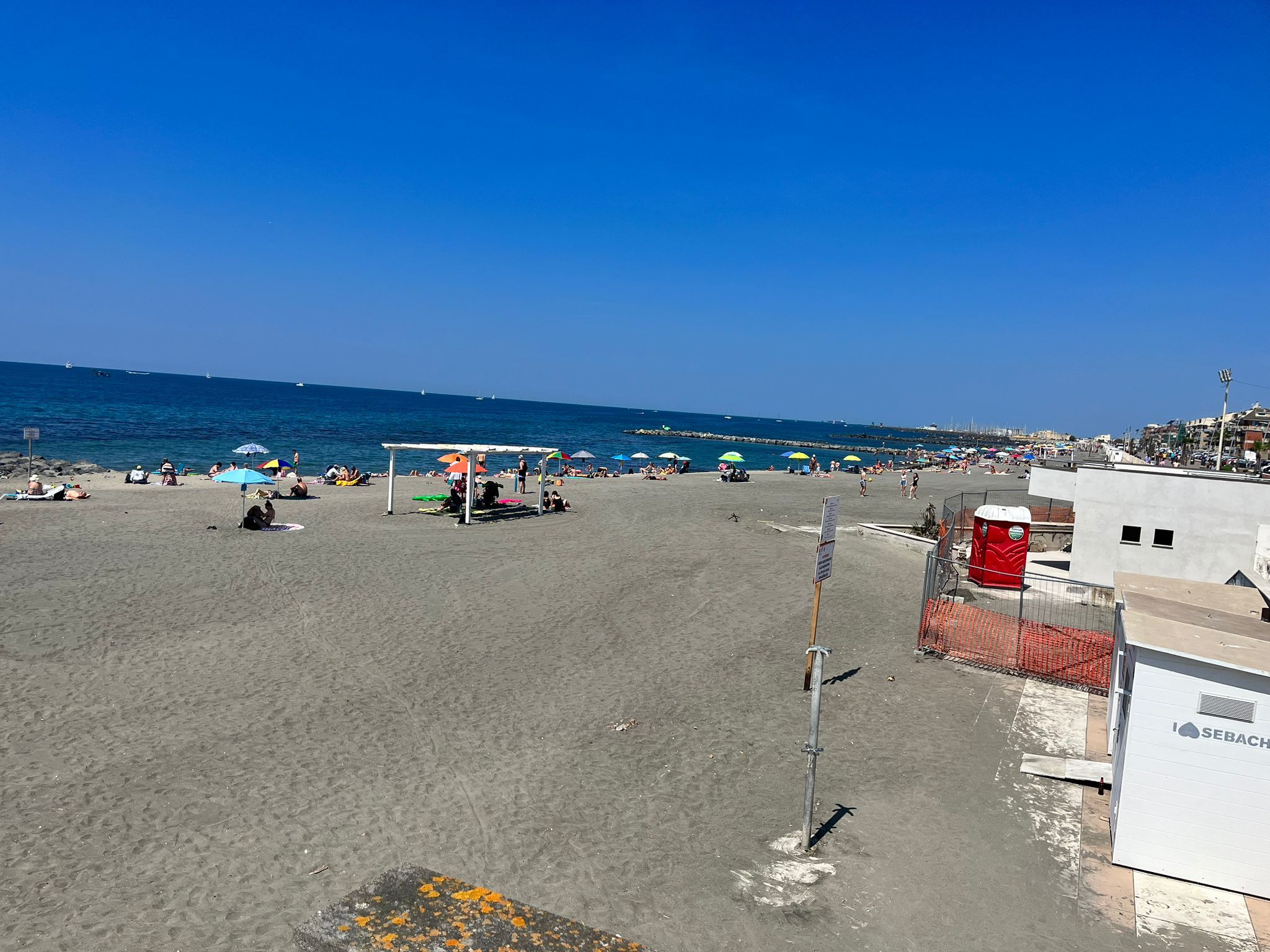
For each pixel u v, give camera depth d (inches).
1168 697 283.7
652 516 1208.2
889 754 386.6
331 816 309.6
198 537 877.2
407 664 492.1
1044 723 430.6
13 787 319.6
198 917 243.8
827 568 478.9
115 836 287.9
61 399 4788.4
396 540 916.0
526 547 902.4
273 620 570.6
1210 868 281.6
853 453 5027.1
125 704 409.7
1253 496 675.4
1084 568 733.3
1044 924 257.8
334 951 126.3
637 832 308.5
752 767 370.0
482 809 320.8
